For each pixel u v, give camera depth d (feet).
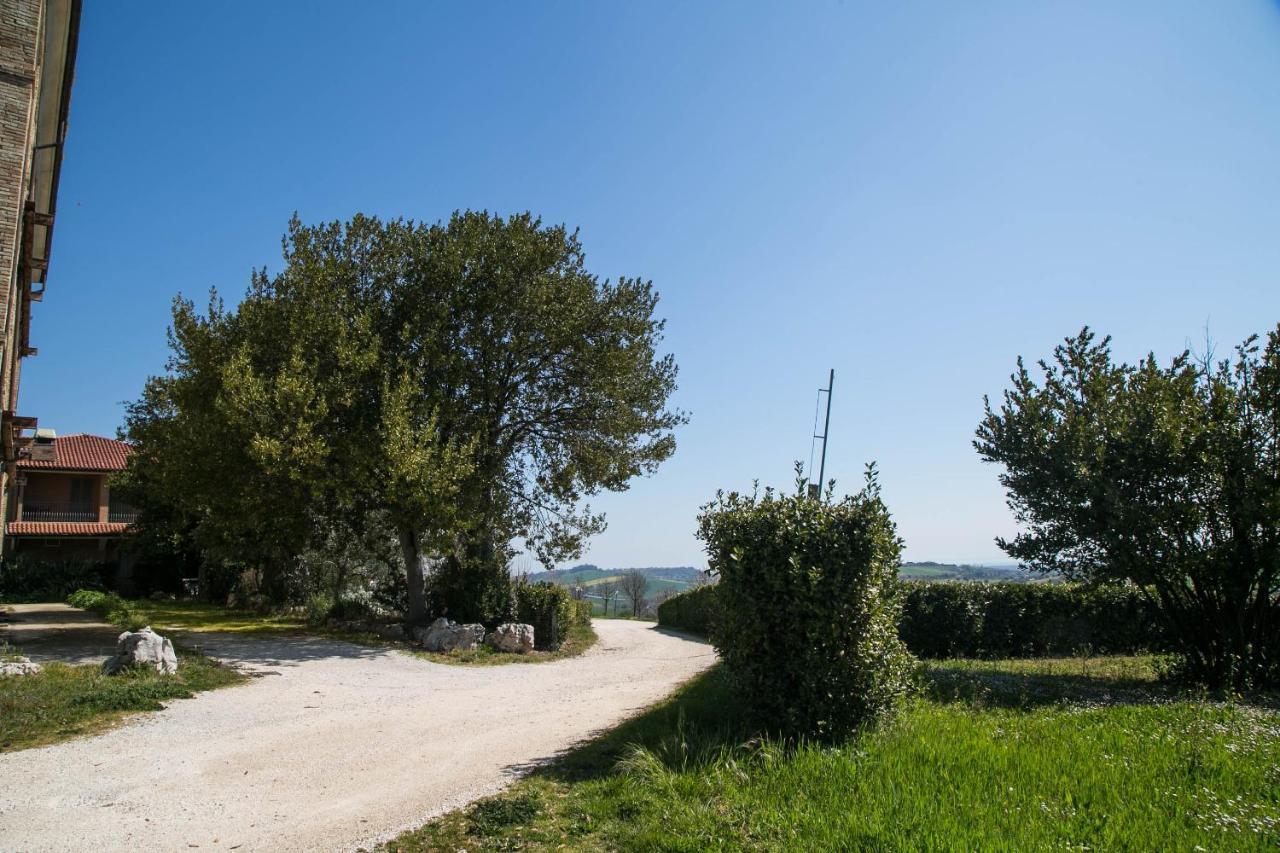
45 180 61.67
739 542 27.45
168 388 72.38
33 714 29.68
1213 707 33.04
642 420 77.00
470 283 69.31
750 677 26.37
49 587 107.45
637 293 76.13
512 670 54.70
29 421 54.90
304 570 94.43
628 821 19.19
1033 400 47.88
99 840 18.56
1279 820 16.87
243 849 18.26
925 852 15.23
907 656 27.37
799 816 17.83
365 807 21.48
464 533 71.51
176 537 104.88
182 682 38.45
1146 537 42.57
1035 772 20.59
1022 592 63.67
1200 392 43.86
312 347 61.77
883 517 26.71
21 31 43.73
